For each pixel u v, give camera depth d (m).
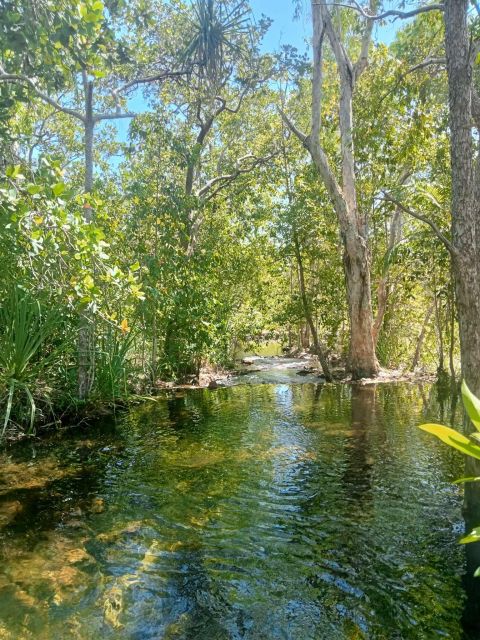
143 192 12.44
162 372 14.67
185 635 3.39
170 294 12.57
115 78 14.16
